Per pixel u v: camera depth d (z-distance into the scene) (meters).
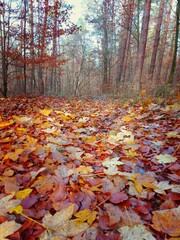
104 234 0.97
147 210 1.14
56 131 2.76
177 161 1.79
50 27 10.96
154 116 3.54
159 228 0.99
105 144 2.31
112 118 3.82
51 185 1.35
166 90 6.26
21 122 3.15
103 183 1.41
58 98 9.24
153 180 1.42
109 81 15.43
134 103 5.49
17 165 1.69
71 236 0.94
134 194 1.31
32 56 10.86
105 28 15.53
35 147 2.04
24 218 1.05
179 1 7.49
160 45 19.91
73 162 1.82
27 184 1.40
